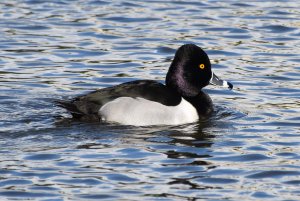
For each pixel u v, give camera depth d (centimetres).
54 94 1703
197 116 1560
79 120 1519
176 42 2058
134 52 1998
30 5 2328
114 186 1231
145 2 2381
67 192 1209
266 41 2083
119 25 2181
